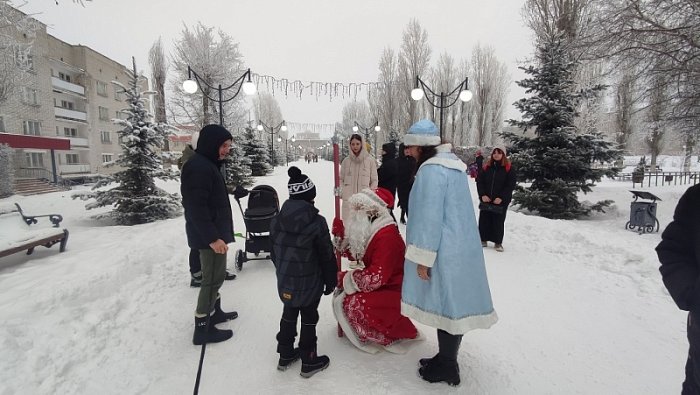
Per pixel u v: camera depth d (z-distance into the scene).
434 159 2.76
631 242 6.33
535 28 16.14
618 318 3.85
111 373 2.99
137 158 10.66
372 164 6.63
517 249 6.64
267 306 4.31
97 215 10.86
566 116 11.20
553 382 2.84
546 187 11.54
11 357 2.93
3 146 19.03
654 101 11.19
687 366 1.62
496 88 41.38
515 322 3.80
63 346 3.21
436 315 2.67
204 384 2.88
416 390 2.75
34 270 5.08
